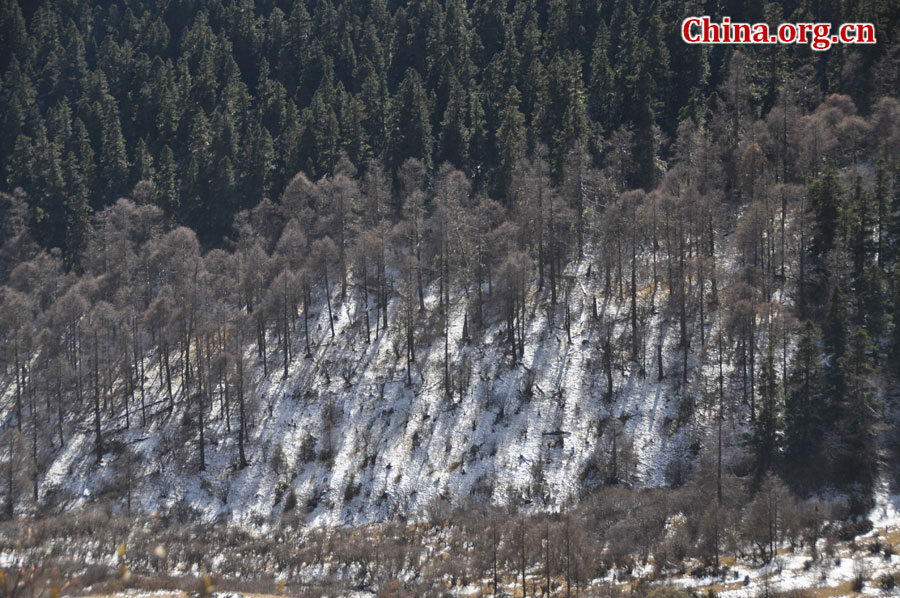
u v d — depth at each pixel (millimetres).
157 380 129750
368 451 108688
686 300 114625
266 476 108500
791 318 101375
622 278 133000
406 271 125438
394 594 79125
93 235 162250
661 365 112438
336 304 139500
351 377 121312
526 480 101375
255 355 129625
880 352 103125
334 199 144500
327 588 82000
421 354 122875
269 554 93188
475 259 132500
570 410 109938
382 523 98688
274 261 137125
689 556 81875
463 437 108562
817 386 93812
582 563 79438
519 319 126438
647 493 96250
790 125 144125
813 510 83875
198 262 138250
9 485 105438
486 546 87125
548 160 158125
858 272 109438
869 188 126062
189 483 108938
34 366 128000
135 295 140875
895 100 142625
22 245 160500
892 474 90188
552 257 127750
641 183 154375
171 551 93000
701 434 103188
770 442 92625
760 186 132375
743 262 126125
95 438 118750
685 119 158250
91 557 91250
